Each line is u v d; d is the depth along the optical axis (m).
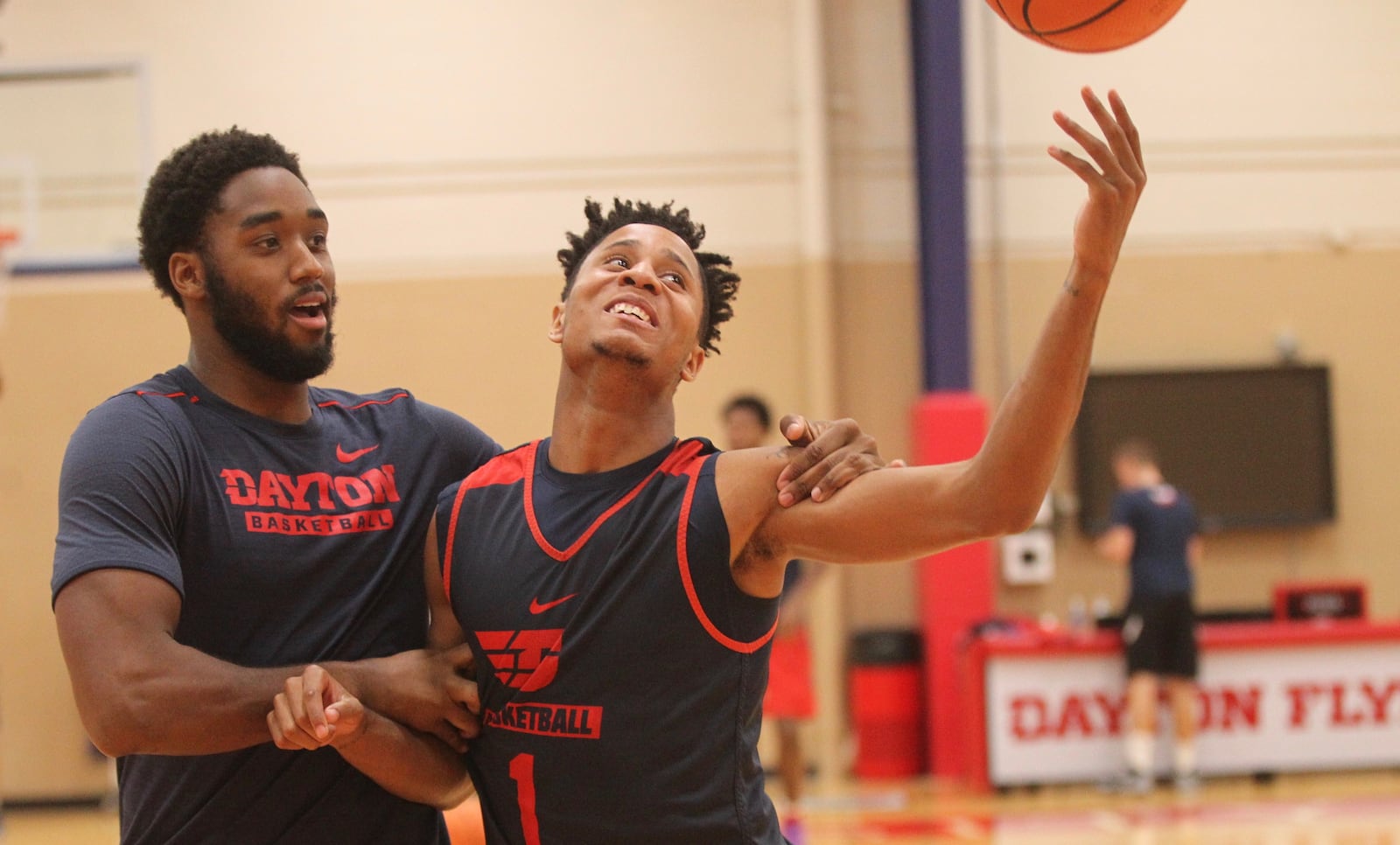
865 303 11.21
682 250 2.65
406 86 11.01
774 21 11.12
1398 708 9.69
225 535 2.52
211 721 2.28
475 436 2.97
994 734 9.66
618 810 2.32
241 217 2.57
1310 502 11.12
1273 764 9.65
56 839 9.27
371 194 10.96
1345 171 11.35
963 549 10.57
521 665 2.40
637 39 11.09
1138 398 11.10
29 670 10.55
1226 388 11.12
